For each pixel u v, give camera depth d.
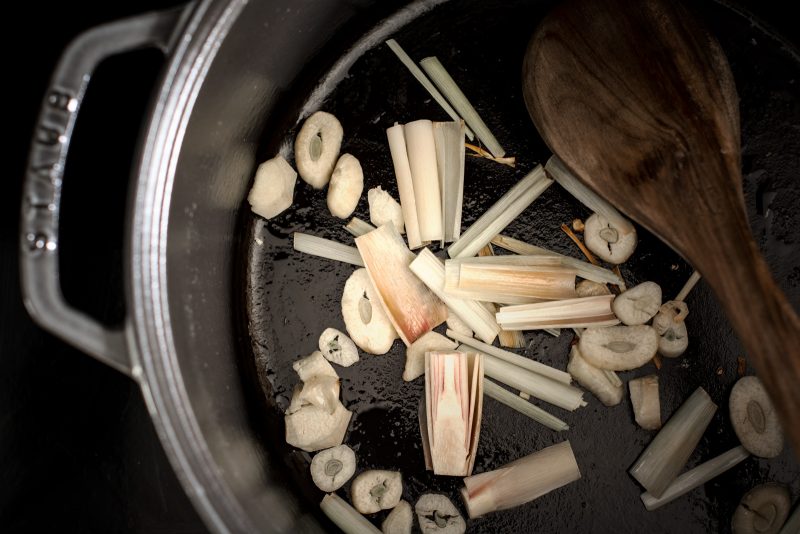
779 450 0.26
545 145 0.27
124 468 0.28
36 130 0.19
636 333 0.26
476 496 0.26
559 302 0.26
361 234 0.27
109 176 0.29
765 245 0.27
